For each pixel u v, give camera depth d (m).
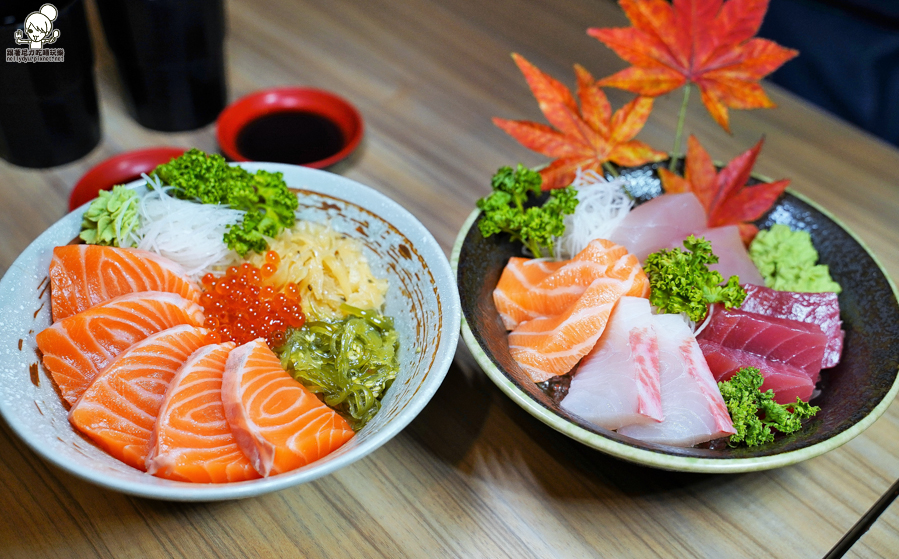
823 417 0.49
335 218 0.55
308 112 0.66
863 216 0.63
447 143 0.66
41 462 0.49
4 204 0.60
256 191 0.53
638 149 0.59
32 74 0.57
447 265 0.50
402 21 0.76
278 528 0.47
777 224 0.59
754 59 0.56
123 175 0.59
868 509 0.49
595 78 0.72
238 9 0.76
